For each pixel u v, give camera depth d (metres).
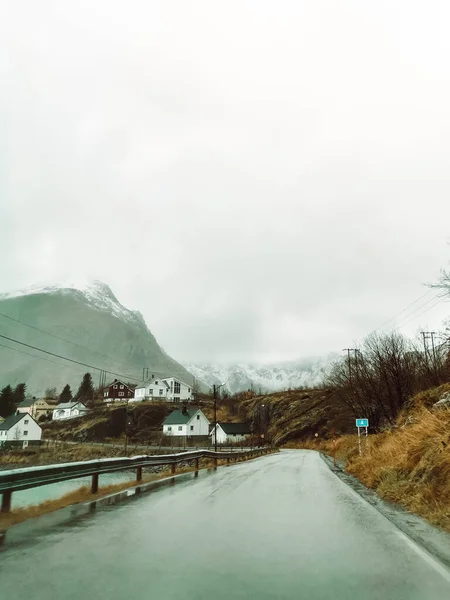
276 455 53.06
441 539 7.27
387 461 16.31
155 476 19.50
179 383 140.25
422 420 15.40
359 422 26.97
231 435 108.75
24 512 9.17
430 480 10.95
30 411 149.50
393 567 5.66
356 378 41.34
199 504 11.09
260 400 127.88
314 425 94.00
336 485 16.45
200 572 5.35
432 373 32.62
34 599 4.42
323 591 4.74
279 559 5.99
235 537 7.32
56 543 6.71
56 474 10.30
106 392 144.25
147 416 108.62
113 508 10.19
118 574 5.23
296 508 10.66
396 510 10.44
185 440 93.38
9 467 62.69
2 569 5.39
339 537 7.39
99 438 101.50
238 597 4.52
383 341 37.12
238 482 17.33
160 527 8.03
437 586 4.94
